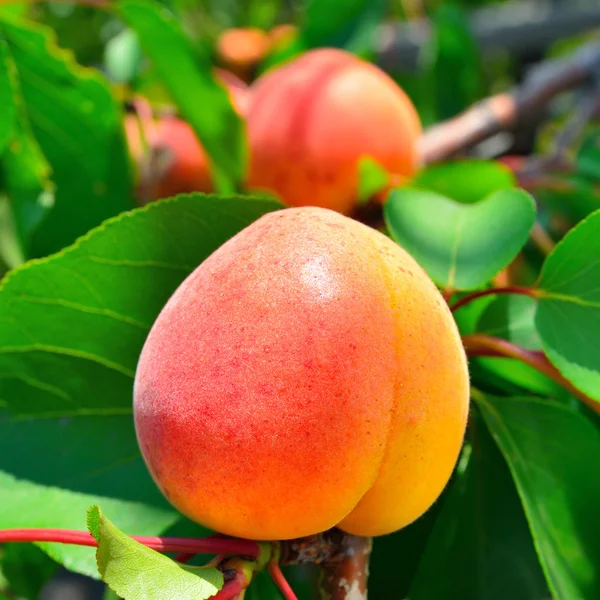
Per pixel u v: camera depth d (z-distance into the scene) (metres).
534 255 0.30
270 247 0.18
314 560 0.19
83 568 0.20
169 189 0.31
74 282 0.21
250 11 0.55
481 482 0.22
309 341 0.17
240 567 0.18
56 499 0.21
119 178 0.29
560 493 0.21
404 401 0.17
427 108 0.43
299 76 0.28
